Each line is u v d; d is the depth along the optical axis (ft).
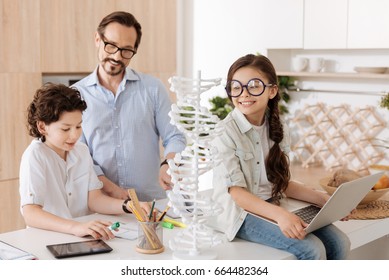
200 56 14.80
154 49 13.28
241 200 5.64
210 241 5.06
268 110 6.32
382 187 7.14
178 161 4.96
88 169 6.67
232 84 5.90
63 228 5.75
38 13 11.34
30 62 11.32
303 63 12.74
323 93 12.99
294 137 13.56
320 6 11.96
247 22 13.53
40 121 6.10
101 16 12.26
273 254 5.34
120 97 7.97
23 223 11.52
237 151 5.90
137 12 12.87
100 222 5.72
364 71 11.52
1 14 10.86
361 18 11.28
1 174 11.16
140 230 5.25
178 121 4.83
